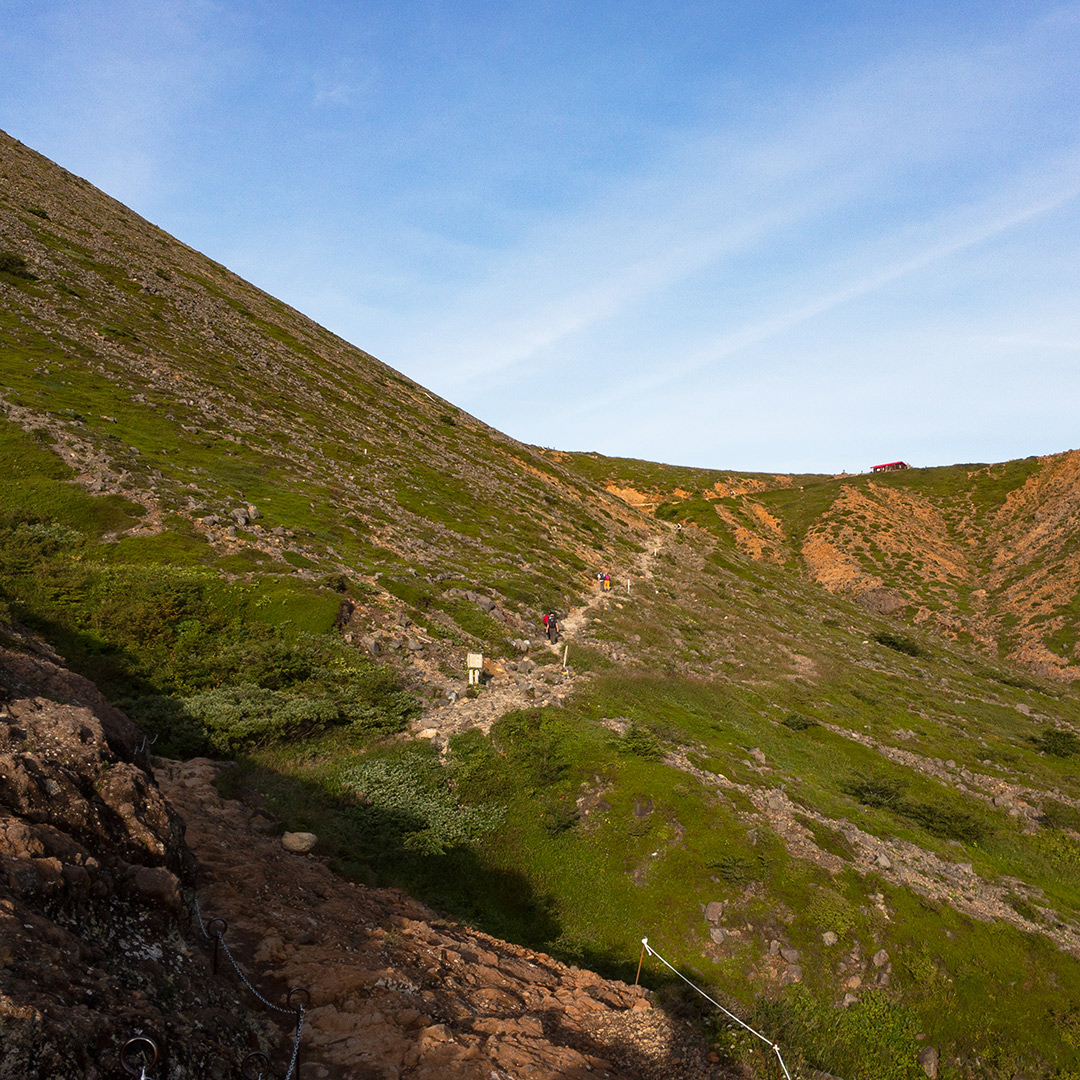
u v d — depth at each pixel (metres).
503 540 56.25
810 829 21.58
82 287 65.00
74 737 7.75
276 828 14.35
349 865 13.82
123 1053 4.64
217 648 24.69
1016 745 41.00
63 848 6.10
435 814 18.22
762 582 75.50
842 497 121.31
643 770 22.08
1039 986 17.91
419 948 10.12
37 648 13.38
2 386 41.16
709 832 20.14
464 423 102.56
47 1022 4.38
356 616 30.55
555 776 21.50
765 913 18.06
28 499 31.27
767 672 44.19
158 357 59.38
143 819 7.60
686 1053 9.80
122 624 23.97
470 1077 6.75
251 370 70.69
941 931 18.66
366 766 19.20
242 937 8.34
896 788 28.03
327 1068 6.43
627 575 60.97
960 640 80.81
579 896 18.14
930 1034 16.31
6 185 78.81
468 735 22.70
